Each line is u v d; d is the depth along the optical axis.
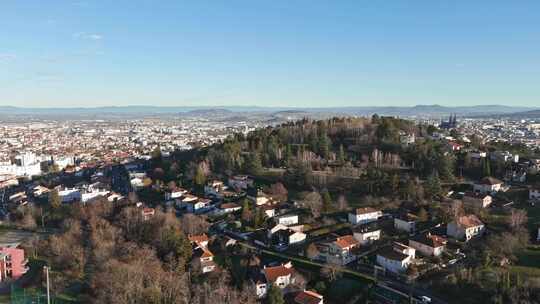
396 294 135.38
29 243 198.88
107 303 135.12
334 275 149.50
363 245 172.25
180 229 195.75
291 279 147.12
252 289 141.88
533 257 149.75
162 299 138.00
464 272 139.12
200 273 158.00
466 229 168.88
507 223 177.25
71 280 162.88
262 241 186.12
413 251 156.75
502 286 128.25
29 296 151.00
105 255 170.38
